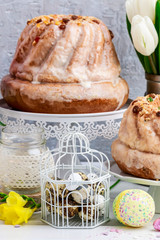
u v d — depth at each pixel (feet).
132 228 2.68
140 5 3.17
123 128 2.87
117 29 3.70
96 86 3.02
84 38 3.05
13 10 3.63
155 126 2.71
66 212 2.65
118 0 3.66
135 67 3.77
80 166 2.94
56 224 2.68
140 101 2.83
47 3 3.65
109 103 3.07
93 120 3.02
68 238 2.57
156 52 3.23
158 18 3.14
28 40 3.13
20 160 2.85
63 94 2.97
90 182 2.64
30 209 2.75
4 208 2.71
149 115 2.74
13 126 3.13
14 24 3.66
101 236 2.59
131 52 3.74
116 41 3.72
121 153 2.81
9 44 3.69
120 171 2.89
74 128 3.03
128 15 3.26
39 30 3.08
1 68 3.72
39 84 3.03
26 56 3.14
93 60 3.07
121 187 3.26
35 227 2.68
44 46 3.05
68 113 3.04
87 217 2.66
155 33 3.10
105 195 2.75
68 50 3.03
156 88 3.28
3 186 2.94
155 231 2.65
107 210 2.75
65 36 3.05
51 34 3.05
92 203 2.65
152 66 3.25
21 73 3.12
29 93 3.00
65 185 2.65
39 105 3.01
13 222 2.69
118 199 2.65
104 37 3.16
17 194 2.75
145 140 2.72
